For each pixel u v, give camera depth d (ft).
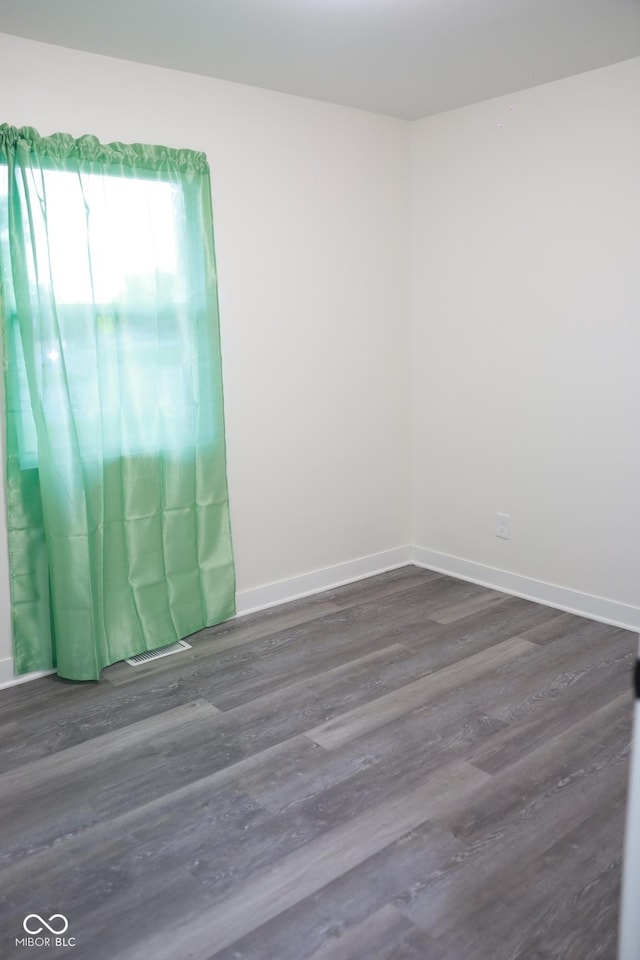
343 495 13.32
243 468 11.93
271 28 8.87
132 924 6.04
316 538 13.07
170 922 6.06
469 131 12.26
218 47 9.48
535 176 11.50
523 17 8.67
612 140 10.53
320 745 8.46
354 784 7.76
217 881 6.48
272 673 10.18
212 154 10.86
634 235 10.50
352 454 13.32
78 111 9.60
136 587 10.67
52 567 9.77
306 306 12.25
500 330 12.36
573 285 11.28
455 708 9.17
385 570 14.19
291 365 12.22
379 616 12.03
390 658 10.54
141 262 10.13
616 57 10.06
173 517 10.95
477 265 12.52
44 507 9.60
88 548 9.77
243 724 8.94
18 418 9.48
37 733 8.83
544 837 6.91
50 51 9.30
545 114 11.21
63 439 9.43
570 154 11.02
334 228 12.41
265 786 7.77
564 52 9.84
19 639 9.96
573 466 11.71
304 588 13.00
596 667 10.14
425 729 8.73
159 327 10.41
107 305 9.88
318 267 12.30
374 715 9.06
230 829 7.13
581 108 10.78
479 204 12.32
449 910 6.09
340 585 13.50
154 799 7.60
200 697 9.59
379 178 12.88
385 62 10.13
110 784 7.86
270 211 11.59
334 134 12.17
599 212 10.82
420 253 13.41
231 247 11.25
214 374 11.02
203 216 10.64
